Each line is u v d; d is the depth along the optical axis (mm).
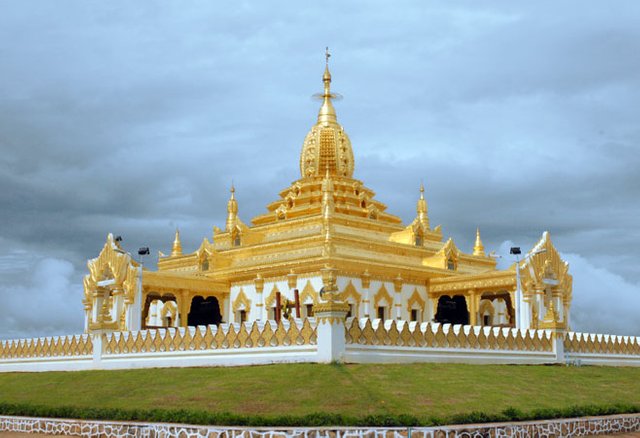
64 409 32531
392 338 37812
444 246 64625
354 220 63875
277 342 36969
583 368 45844
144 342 42625
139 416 29984
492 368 40000
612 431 31516
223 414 28141
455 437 26625
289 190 71250
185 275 59688
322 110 74125
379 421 26969
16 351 52031
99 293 57375
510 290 57469
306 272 56062
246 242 65500
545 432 29219
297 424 26938
